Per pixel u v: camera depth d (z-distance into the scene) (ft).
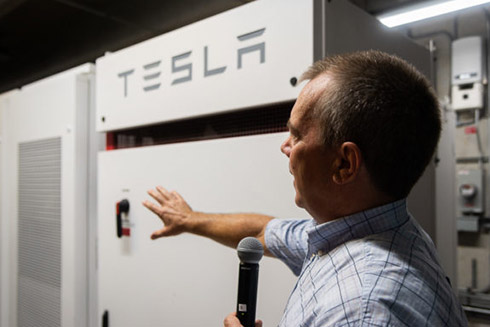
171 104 4.04
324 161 1.90
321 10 3.08
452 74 9.89
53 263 5.47
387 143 1.71
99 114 4.92
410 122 1.72
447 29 10.18
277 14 3.19
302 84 3.00
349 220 1.90
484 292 9.53
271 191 3.28
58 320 5.35
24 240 6.17
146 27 10.73
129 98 4.51
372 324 1.49
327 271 1.87
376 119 1.70
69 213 5.18
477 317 6.78
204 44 3.73
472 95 9.59
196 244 3.84
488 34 9.57
